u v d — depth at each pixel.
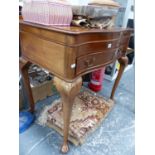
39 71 1.27
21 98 1.10
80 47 0.58
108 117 1.20
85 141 0.96
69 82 0.60
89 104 1.23
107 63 0.85
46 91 1.30
